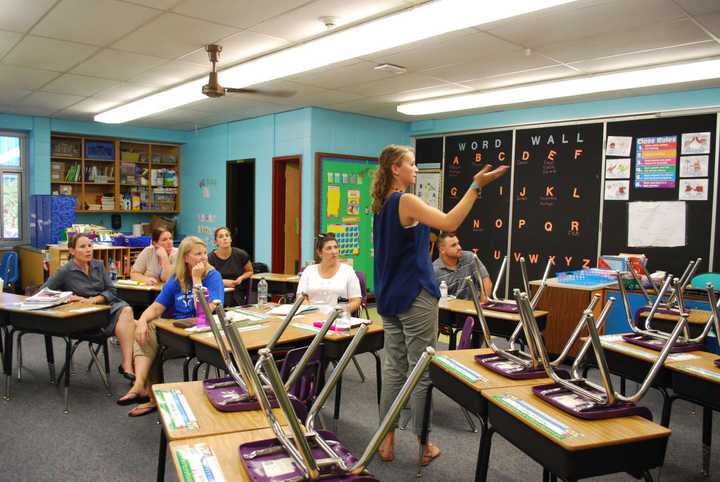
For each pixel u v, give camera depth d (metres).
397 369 2.69
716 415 3.61
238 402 1.65
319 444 1.32
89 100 6.78
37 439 3.03
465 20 3.50
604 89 5.28
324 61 4.56
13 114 7.77
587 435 1.52
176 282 3.44
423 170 7.73
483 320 2.34
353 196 7.30
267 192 7.54
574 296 4.62
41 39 4.30
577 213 6.16
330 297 3.79
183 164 9.48
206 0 3.44
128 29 4.03
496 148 6.87
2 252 8.01
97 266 4.36
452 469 2.72
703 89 5.18
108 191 9.12
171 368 4.44
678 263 5.45
